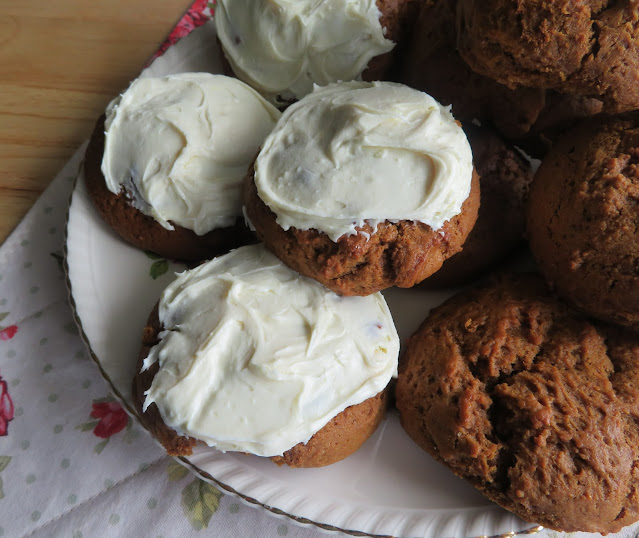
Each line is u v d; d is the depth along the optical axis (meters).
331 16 0.26
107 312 0.25
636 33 0.21
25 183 0.30
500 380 0.23
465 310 0.25
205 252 0.26
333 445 0.22
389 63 0.27
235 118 0.26
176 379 0.22
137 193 0.25
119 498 0.25
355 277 0.22
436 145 0.22
